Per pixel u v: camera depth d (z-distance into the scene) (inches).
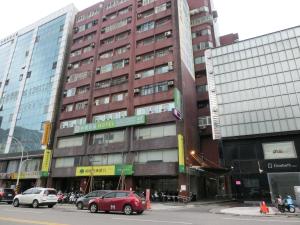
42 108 1975.9
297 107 1241.4
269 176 938.7
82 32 2079.2
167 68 1505.9
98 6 2100.1
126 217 533.6
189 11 2043.6
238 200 1234.6
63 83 2000.5
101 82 1750.7
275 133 1247.5
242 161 1285.7
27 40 2475.4
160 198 1254.9
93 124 1587.1
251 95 1355.8
